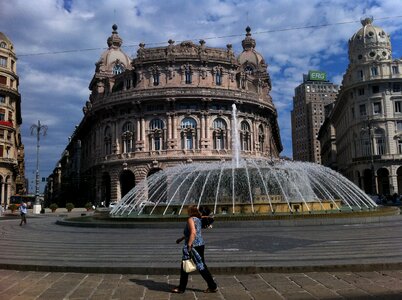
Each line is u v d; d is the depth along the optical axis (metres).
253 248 14.80
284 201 29.05
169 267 11.69
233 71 73.56
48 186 196.50
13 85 83.75
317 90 199.88
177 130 69.12
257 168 31.33
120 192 71.06
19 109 93.00
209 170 32.09
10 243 18.67
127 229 22.03
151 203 32.91
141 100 69.06
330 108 146.75
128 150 71.94
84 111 95.62
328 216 23.20
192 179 32.34
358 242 15.63
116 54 88.31
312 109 195.88
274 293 9.39
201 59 70.69
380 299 8.70
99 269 11.94
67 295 9.55
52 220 36.47
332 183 32.75
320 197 33.69
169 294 9.49
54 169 175.88
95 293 9.69
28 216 49.47
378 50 82.25
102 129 76.69
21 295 9.61
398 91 80.50
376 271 11.34
